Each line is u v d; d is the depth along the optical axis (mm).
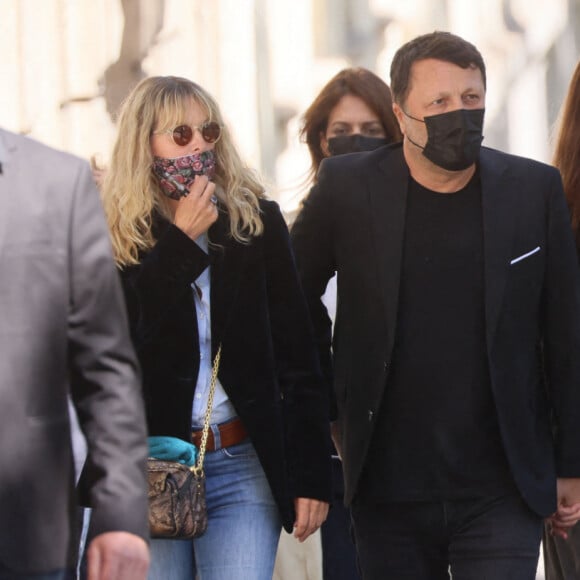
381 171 12039
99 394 8586
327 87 15727
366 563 12125
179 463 11227
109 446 8492
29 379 8414
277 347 11789
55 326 8508
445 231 11789
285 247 11773
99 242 8703
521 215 11859
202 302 11516
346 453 12078
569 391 12070
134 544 8367
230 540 11430
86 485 8688
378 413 11797
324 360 12453
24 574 8352
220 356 11453
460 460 11672
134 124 11555
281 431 11539
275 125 20875
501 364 11664
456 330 11680
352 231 11992
